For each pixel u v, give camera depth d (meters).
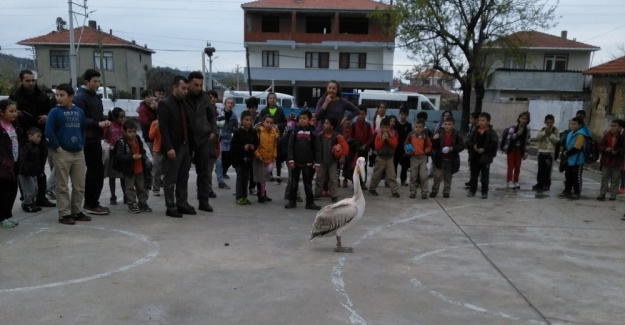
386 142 9.26
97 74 7.13
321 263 5.48
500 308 4.39
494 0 26.42
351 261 5.58
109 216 7.30
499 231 7.11
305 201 8.83
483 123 9.33
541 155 10.20
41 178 7.51
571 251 6.20
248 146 8.12
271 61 42.44
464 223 7.52
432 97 55.12
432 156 9.49
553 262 5.74
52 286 4.58
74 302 4.24
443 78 30.62
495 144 9.26
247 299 4.41
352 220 5.79
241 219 7.41
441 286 4.88
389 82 41.50
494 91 32.56
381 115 11.55
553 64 37.84
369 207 8.52
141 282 4.74
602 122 21.44
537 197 9.68
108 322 3.89
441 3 27.23
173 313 4.09
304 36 41.25
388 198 9.35
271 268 5.26
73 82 31.86
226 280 4.86
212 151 8.79
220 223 7.13
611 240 6.73
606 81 21.27
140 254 5.59
